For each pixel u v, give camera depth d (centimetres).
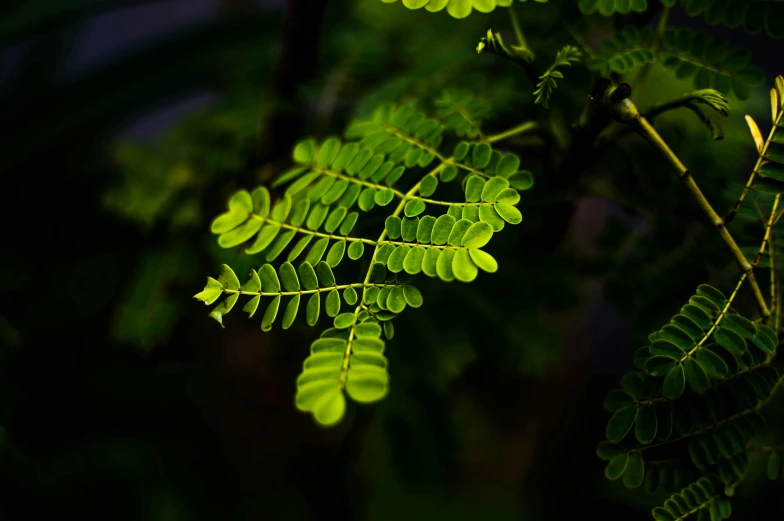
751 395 45
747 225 50
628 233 55
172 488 91
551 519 114
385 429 71
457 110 51
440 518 101
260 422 114
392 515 100
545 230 56
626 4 48
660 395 45
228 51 98
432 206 47
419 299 44
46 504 82
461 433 82
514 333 64
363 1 74
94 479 86
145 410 98
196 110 88
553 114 52
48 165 103
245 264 54
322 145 50
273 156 62
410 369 63
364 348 42
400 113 51
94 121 102
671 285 54
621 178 54
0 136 103
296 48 58
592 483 116
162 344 83
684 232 53
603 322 139
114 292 88
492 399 119
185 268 68
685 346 45
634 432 45
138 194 77
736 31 102
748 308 50
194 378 101
